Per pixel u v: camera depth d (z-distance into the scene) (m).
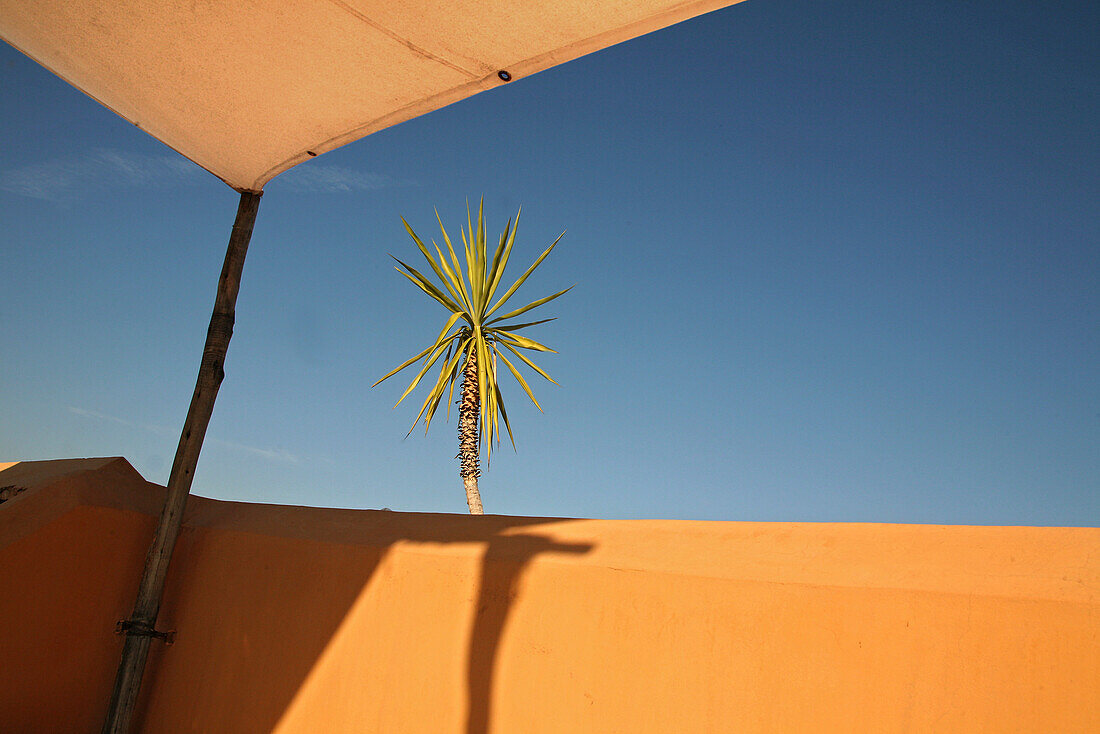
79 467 4.86
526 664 2.89
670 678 2.47
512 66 3.17
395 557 3.56
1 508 4.30
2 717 4.05
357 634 3.57
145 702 4.36
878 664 2.04
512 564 3.08
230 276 4.48
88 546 4.37
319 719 3.56
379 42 3.26
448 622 3.23
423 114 3.71
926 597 2.01
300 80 3.67
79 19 3.70
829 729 2.09
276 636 3.91
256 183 4.61
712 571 2.50
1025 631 1.84
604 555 2.87
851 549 2.39
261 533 4.24
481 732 2.94
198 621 4.31
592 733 2.61
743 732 2.25
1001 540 2.15
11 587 4.13
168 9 3.45
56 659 4.22
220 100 3.99
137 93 4.18
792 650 2.22
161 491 4.94
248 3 3.26
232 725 3.90
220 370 4.40
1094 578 1.84
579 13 2.73
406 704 3.24
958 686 1.90
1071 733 1.71
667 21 2.68
